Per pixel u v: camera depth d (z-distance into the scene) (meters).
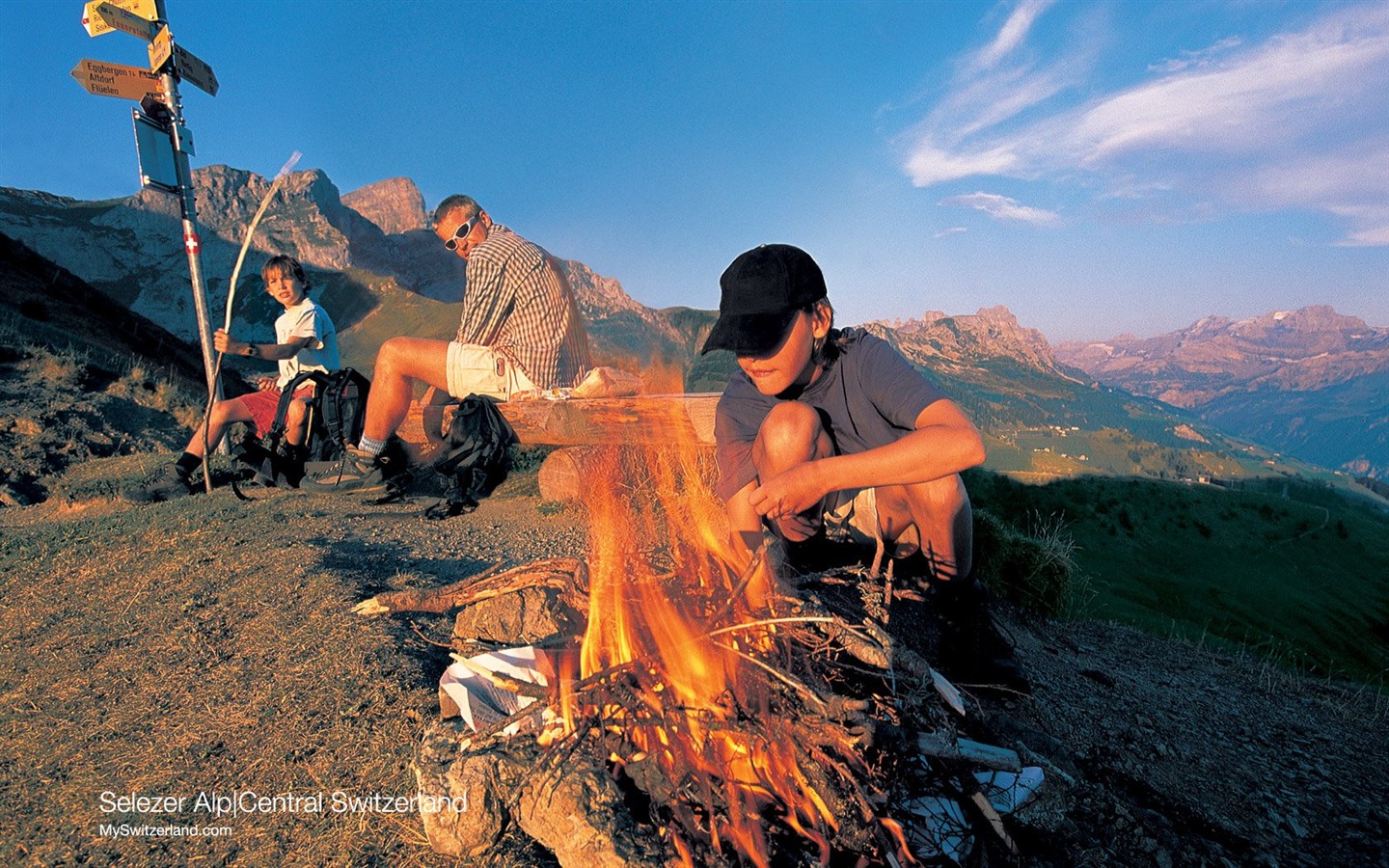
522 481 5.60
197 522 4.30
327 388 5.27
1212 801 2.83
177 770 2.11
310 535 4.09
